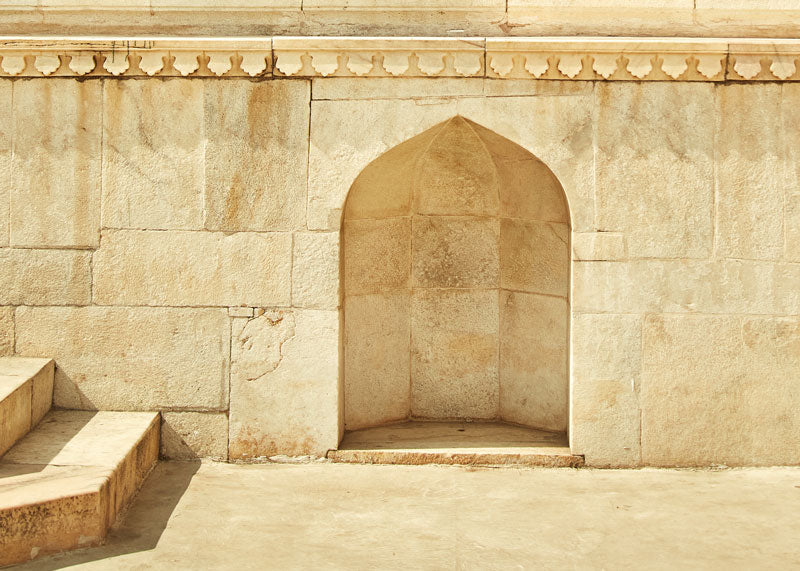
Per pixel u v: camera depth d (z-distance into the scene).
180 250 5.16
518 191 5.62
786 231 5.04
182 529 4.32
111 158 5.14
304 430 5.22
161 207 5.15
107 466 4.38
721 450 5.14
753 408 5.11
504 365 5.91
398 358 5.88
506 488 4.87
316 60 5.01
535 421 5.76
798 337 5.08
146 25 5.17
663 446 5.14
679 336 5.09
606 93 5.01
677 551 4.12
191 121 5.11
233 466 5.19
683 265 5.07
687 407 5.12
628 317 5.09
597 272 5.07
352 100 5.06
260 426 5.22
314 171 5.10
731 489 4.85
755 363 5.09
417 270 5.89
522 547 4.16
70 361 5.23
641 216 5.05
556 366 5.61
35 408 4.97
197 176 5.13
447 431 5.71
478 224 5.86
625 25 5.09
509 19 5.11
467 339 5.93
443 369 5.91
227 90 5.09
